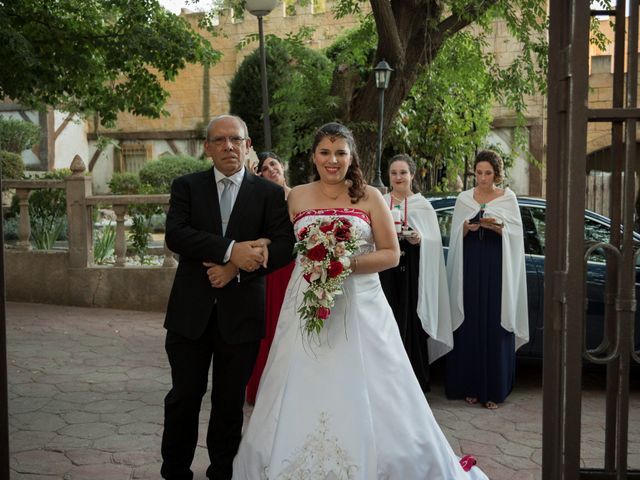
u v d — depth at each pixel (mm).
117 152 21281
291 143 12547
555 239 2562
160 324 7852
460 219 5375
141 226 9180
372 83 9023
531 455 4145
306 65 10000
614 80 2580
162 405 5016
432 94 10508
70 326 7664
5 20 8508
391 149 12180
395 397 3211
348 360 3166
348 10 10711
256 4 9570
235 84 13289
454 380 5273
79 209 8711
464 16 8602
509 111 15750
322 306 3088
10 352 6496
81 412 4836
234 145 3355
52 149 19781
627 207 2404
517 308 5176
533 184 15742
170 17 10445
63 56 9938
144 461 3959
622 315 2443
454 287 5258
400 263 5277
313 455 3031
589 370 6062
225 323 3312
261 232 3418
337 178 3379
